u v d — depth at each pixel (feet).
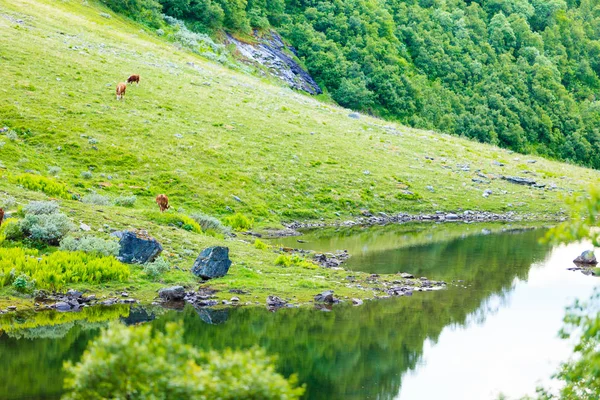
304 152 192.54
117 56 232.94
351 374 58.65
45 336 62.64
